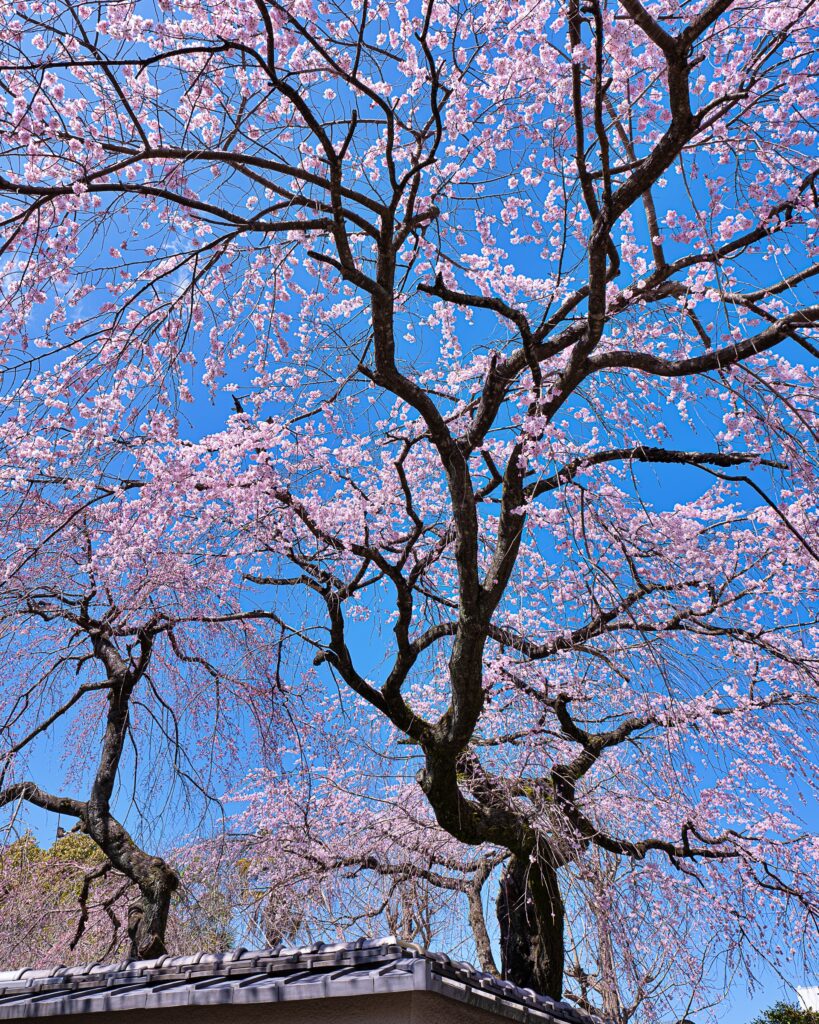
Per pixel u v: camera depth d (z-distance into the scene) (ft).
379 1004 10.36
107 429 17.80
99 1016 12.28
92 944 28.50
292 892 26.32
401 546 23.09
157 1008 11.76
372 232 15.61
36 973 14.03
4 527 19.45
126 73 16.44
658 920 22.81
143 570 21.79
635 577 19.77
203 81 16.35
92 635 22.34
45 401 16.97
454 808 19.40
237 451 19.77
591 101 18.25
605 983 21.22
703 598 23.53
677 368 17.06
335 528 21.57
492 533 24.12
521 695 20.92
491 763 20.92
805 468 16.67
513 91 18.26
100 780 24.64
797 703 23.57
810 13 15.88
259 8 13.34
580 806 22.12
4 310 15.64
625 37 17.30
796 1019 34.22
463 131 18.76
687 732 22.21
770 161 17.37
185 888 23.53
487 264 20.88
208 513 21.27
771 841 25.63
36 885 25.71
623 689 20.13
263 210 16.16
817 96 15.51
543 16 16.93
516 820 20.25
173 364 16.48
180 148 15.01
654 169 15.19
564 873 19.58
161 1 15.23
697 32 13.65
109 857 23.54
